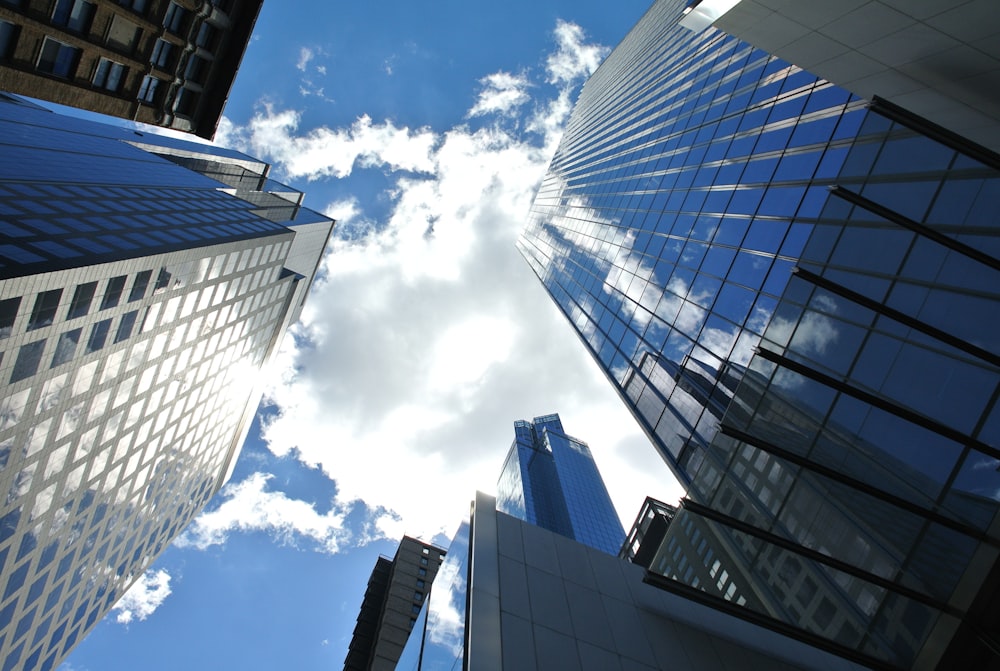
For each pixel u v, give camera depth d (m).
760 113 29.84
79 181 54.88
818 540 12.87
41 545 52.34
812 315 13.82
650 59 76.94
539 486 178.75
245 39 33.09
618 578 17.66
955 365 11.59
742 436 14.05
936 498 11.60
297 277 95.00
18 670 59.56
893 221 13.05
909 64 13.38
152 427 64.94
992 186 11.92
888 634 11.83
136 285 46.56
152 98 30.47
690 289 29.09
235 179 121.69
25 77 23.27
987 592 10.77
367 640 99.38
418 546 115.38
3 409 38.69
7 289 33.31
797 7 12.89
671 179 40.06
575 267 60.50
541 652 13.67
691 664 15.21
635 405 30.97
